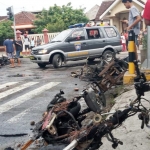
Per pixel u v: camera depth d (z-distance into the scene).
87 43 15.73
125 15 30.97
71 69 14.52
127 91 7.80
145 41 11.34
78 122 3.87
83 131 3.38
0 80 12.35
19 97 8.89
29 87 10.39
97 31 16.19
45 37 28.05
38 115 6.96
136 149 4.29
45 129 3.61
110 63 8.29
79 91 9.20
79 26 17.00
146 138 4.59
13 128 6.20
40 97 8.75
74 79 11.28
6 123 6.53
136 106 3.42
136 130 4.89
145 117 3.42
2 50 34.44
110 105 6.88
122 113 3.35
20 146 5.31
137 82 3.34
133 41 8.59
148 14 3.71
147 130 4.84
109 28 16.59
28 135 5.79
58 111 3.69
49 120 3.64
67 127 3.69
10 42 16.98
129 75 8.56
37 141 5.23
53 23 37.03
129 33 8.67
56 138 3.64
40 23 39.56
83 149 3.34
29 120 6.65
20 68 16.44
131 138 4.64
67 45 15.34
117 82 8.45
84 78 10.71
